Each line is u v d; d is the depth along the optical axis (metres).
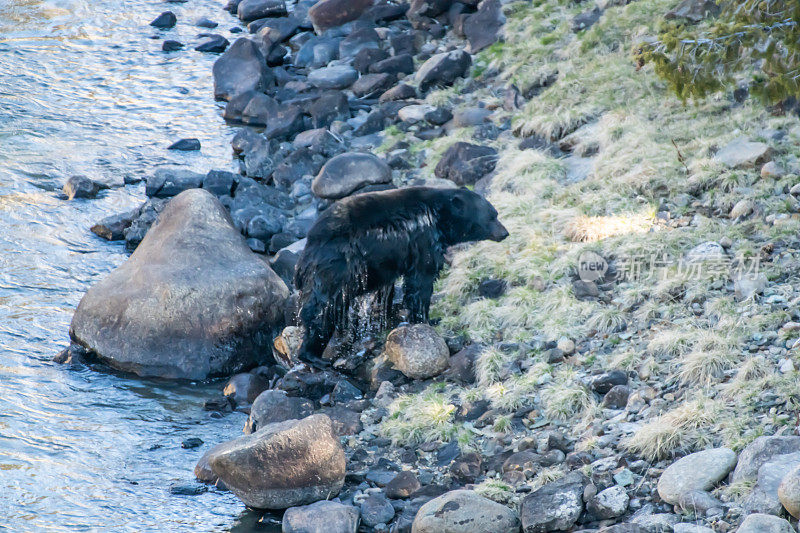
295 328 31.91
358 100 52.75
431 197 30.47
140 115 54.03
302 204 42.97
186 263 32.28
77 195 44.00
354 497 23.89
